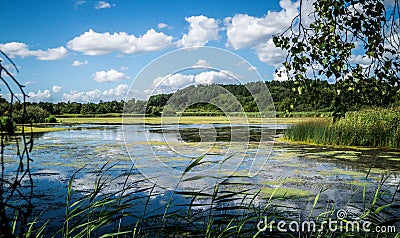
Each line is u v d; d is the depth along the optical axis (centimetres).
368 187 574
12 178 629
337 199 493
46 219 397
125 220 384
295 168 755
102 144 1225
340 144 1205
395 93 249
